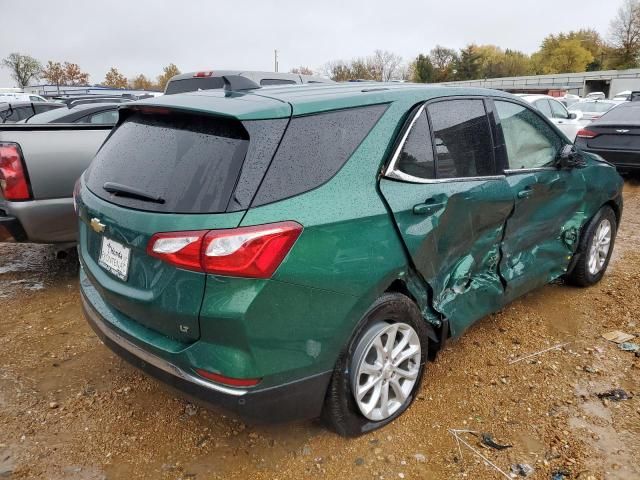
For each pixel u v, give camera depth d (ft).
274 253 7.03
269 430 9.20
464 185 9.93
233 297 6.95
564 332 12.66
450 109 10.21
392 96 9.27
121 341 8.34
